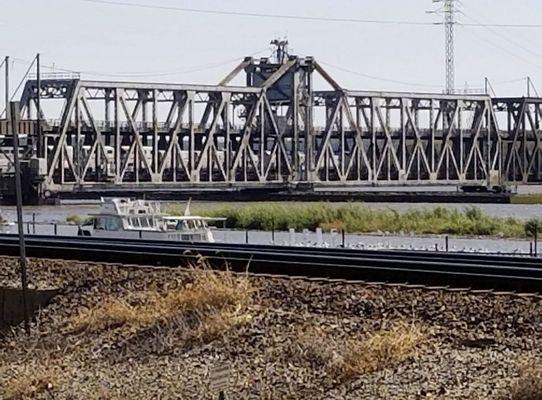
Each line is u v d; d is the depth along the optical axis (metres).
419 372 32.50
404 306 40.50
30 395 36.81
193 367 37.09
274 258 54.91
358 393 31.62
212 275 45.41
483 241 89.75
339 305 41.66
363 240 91.31
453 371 32.16
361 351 34.69
